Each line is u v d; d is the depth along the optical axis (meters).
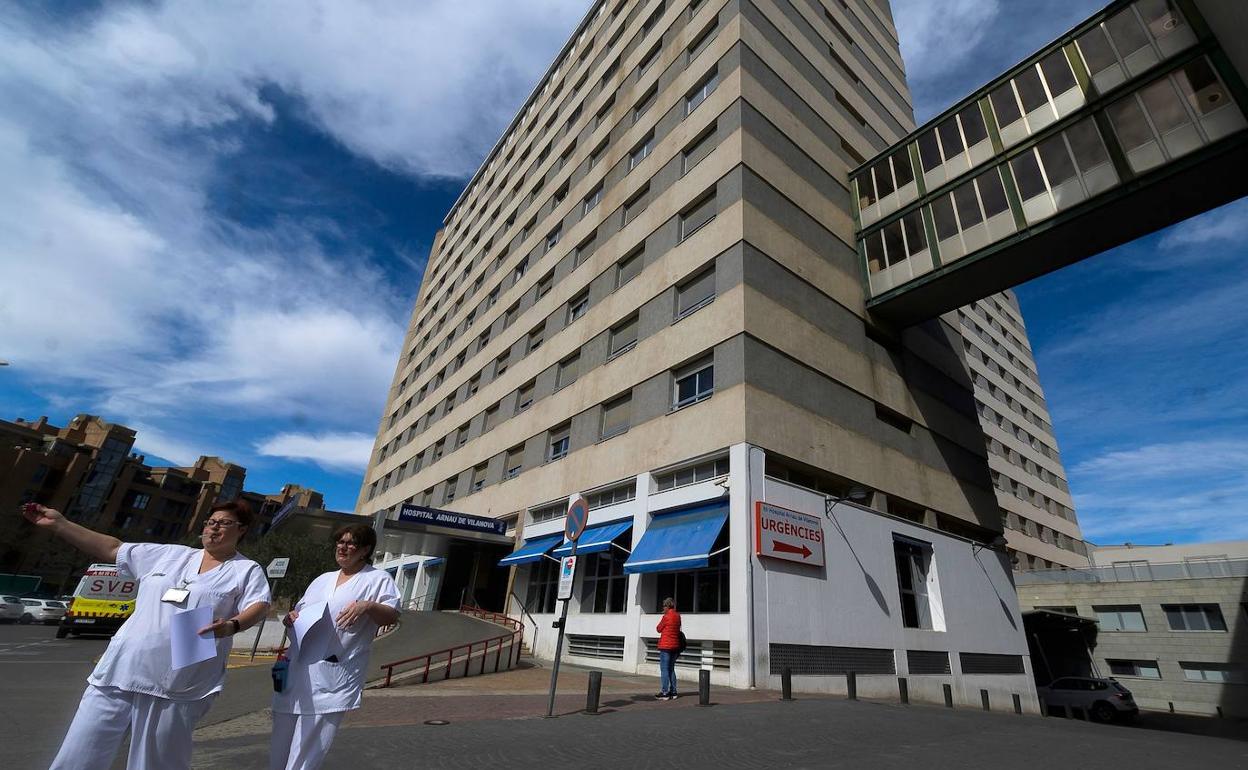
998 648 18.83
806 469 15.23
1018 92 17.47
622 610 15.52
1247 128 13.32
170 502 70.88
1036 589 34.47
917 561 17.62
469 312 36.25
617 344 20.30
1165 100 14.65
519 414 24.88
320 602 3.03
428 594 27.33
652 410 17.09
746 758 5.44
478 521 21.59
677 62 22.92
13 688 8.47
